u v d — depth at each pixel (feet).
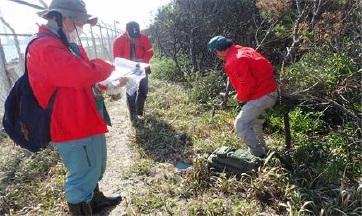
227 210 11.73
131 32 21.20
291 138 16.49
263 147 15.21
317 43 18.16
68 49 9.02
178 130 19.57
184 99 25.16
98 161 10.37
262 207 11.99
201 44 32.14
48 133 9.36
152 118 21.88
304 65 16.92
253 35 27.71
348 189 11.67
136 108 22.15
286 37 21.86
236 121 14.60
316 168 13.33
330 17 17.66
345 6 18.60
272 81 14.25
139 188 13.71
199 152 16.62
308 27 18.62
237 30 29.09
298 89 15.51
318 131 17.08
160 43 39.88
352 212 10.98
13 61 24.72
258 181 12.74
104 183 14.32
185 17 32.40
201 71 31.12
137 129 20.27
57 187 13.56
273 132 18.10
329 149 14.53
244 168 13.62
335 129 16.56
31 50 8.78
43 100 9.07
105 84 10.81
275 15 21.34
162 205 12.35
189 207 11.91
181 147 17.35
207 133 18.63
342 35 18.10
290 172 13.39
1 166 15.81
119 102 28.30
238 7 29.27
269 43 24.76
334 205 11.44
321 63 16.93
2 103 20.20
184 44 34.81
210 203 11.94
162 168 15.30
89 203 10.57
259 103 14.11
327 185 12.67
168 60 38.47
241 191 12.94
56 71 8.54
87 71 8.71
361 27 15.58
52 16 8.89
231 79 14.51
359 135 14.75
